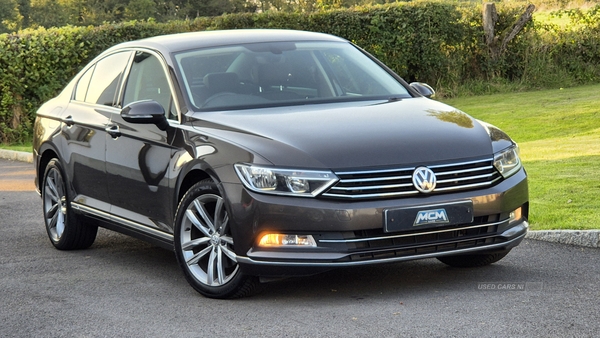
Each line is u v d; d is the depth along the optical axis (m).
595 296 5.14
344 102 6.11
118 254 7.17
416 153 5.14
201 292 5.52
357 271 6.06
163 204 5.90
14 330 4.98
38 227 8.54
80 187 7.03
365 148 5.11
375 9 19.98
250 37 6.77
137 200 6.22
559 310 4.85
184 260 5.60
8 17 76.38
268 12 19.89
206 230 5.49
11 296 5.80
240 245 5.14
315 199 4.98
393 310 4.98
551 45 20.92
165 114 6.08
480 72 20.84
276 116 5.64
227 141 5.36
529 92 19.62
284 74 6.30
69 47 17.14
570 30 20.92
